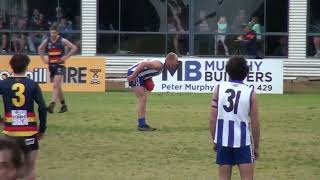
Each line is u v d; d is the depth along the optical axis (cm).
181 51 8475
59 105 5422
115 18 8444
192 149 3488
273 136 3931
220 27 8450
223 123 2083
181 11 8462
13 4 8519
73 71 6825
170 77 6794
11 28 8506
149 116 4784
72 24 8456
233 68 2088
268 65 6812
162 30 8475
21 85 2278
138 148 3503
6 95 2286
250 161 2084
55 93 4850
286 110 5253
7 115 2294
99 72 6862
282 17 8394
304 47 8344
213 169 2992
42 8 8494
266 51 8412
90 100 5909
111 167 3025
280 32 8394
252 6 8444
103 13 8438
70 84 6825
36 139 2306
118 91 6988
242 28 8444
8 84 2284
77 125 4291
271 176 2859
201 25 8469
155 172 2917
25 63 2314
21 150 955
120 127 4222
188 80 6800
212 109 2112
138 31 8469
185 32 8469
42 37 8481
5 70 6756
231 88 2083
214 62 6800
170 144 3628
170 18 8469
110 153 3362
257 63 6825
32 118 2297
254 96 2078
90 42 8438
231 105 2066
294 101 6038
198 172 2925
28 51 8488
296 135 3978
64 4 8462
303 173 2930
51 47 4841
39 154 3312
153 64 4000
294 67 8338
